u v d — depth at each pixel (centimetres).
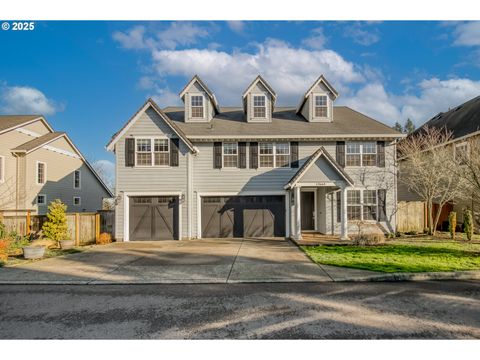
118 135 1567
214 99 1811
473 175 1127
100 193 2945
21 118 2164
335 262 923
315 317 516
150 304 593
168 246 1331
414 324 486
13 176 1948
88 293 672
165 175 1574
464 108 2109
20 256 1098
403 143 1967
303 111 1875
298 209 1414
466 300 601
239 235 1617
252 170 1628
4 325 499
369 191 1628
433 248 1152
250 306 574
